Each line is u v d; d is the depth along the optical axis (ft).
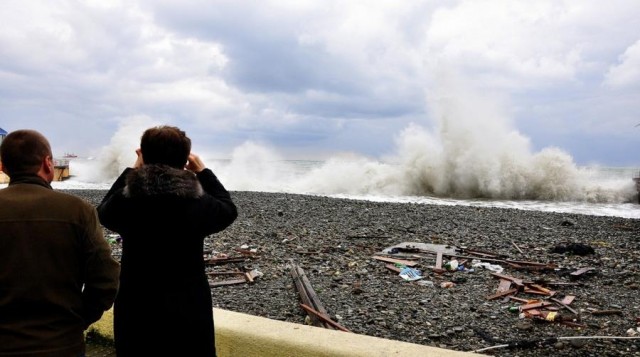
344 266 31.83
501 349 18.15
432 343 18.84
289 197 76.07
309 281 27.66
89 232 7.23
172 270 7.91
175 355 7.82
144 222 7.80
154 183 7.65
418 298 24.82
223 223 8.43
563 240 43.06
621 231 48.70
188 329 7.83
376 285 27.30
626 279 29.55
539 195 96.22
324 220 52.90
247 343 11.44
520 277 29.89
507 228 49.34
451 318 21.75
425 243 39.81
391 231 46.44
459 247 38.17
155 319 7.76
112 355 13.43
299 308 23.03
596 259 35.22
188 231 7.91
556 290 26.99
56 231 6.97
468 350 18.12
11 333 6.68
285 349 10.96
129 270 8.04
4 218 6.84
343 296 25.02
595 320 21.68
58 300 6.95
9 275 6.73
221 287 26.66
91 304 7.29
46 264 6.88
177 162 8.25
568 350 18.03
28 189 7.14
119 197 7.95
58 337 6.91
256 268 31.24
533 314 21.72
